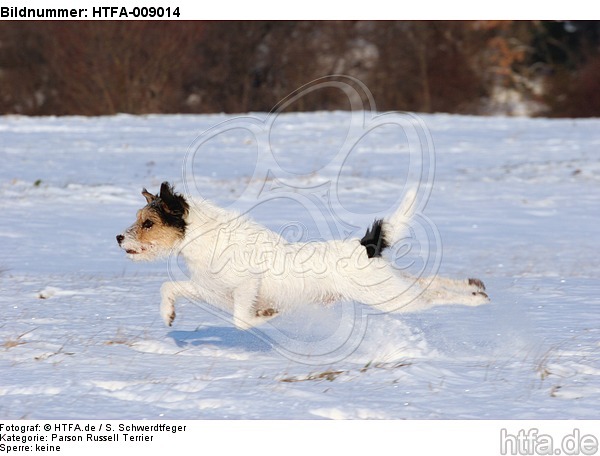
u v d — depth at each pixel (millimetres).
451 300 9109
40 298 11266
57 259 15156
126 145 30828
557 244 17359
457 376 7734
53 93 56219
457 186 24688
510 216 20828
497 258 15562
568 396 7125
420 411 6766
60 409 6738
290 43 55781
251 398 7062
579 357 8344
